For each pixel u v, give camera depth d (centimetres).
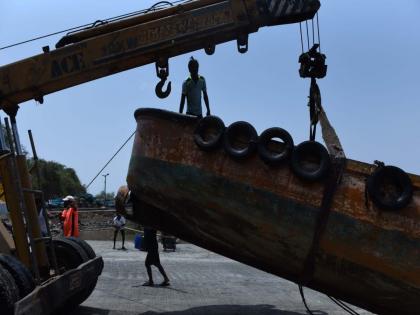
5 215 913
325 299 1120
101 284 1263
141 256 2109
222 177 722
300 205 687
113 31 795
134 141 797
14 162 745
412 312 679
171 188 753
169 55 803
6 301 617
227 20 784
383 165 661
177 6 793
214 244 817
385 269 657
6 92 787
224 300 1076
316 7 768
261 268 795
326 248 680
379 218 656
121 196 885
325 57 764
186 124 753
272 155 699
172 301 1049
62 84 802
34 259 727
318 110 741
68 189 10031
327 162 675
